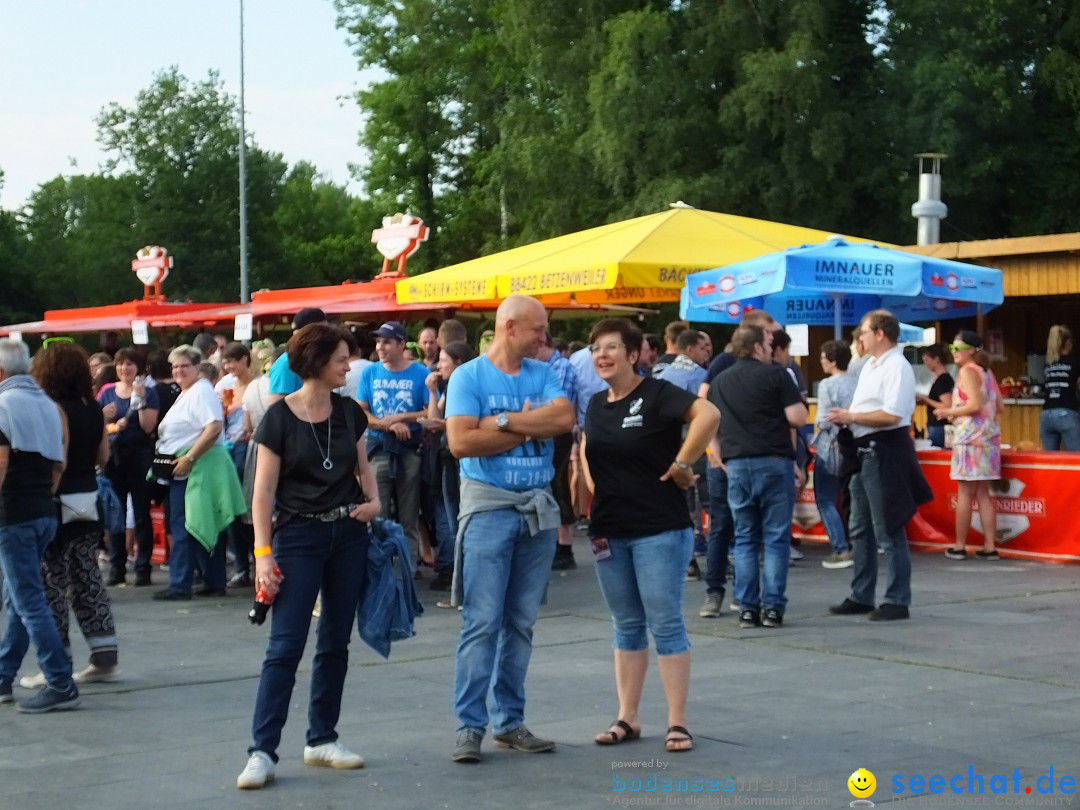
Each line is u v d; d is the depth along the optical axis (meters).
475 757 5.60
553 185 31.95
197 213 58.84
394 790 5.24
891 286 11.70
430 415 10.36
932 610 9.25
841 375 11.24
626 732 5.92
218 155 59.06
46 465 6.86
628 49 29.02
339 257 58.66
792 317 14.53
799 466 12.88
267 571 5.36
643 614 5.91
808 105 28.06
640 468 5.78
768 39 30.00
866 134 29.33
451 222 46.38
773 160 29.66
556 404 5.63
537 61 32.03
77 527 7.43
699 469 10.88
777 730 6.05
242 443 11.38
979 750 5.65
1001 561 11.61
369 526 5.63
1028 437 18.94
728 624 8.86
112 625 7.56
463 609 5.71
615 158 29.30
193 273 58.69
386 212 47.75
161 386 11.66
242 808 5.04
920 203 20.28
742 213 29.56
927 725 6.09
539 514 5.67
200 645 8.72
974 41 29.58
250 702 6.98
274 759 5.38
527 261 13.54
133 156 60.06
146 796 5.22
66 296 58.09
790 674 7.27
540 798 5.09
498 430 5.58
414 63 45.56
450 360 10.30
